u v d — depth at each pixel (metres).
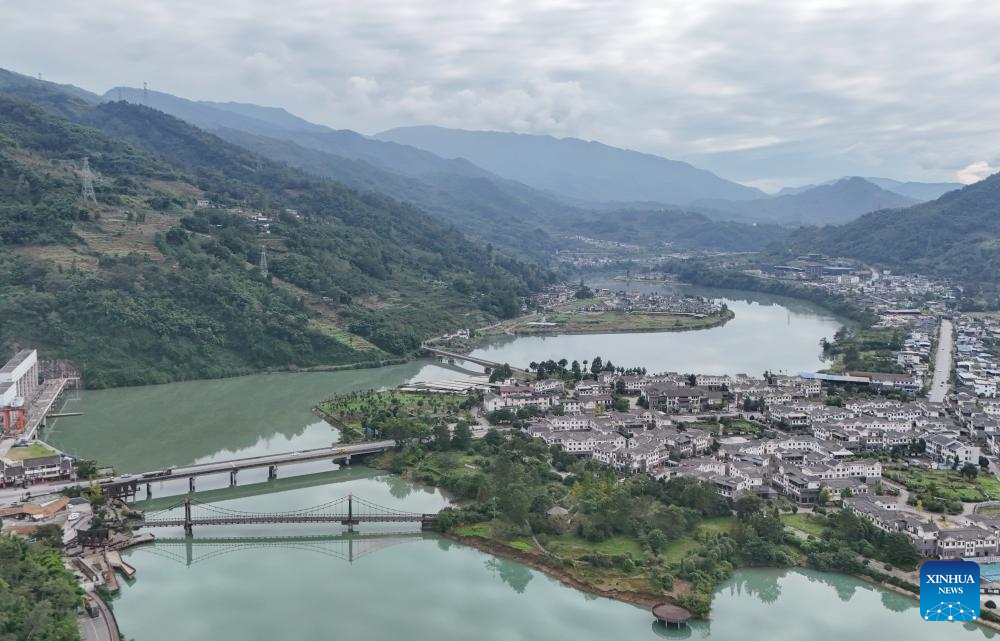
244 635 199.88
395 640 198.12
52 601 195.50
